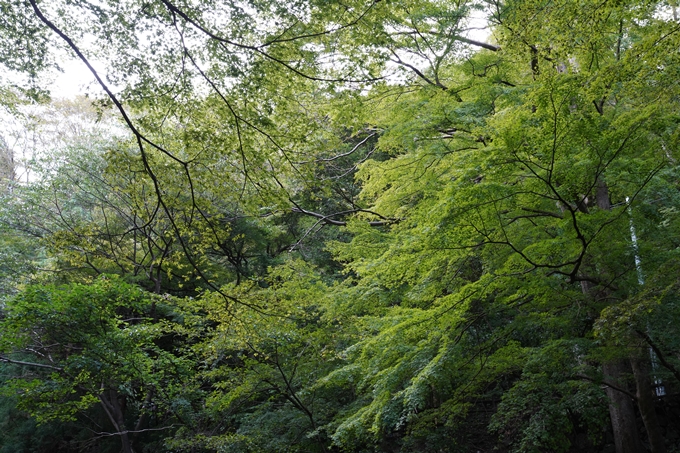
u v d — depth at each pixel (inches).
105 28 215.0
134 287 442.6
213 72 231.3
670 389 401.1
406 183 383.6
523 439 256.4
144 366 447.2
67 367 405.1
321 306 440.1
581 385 255.0
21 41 225.5
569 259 266.4
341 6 227.3
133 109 239.6
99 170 580.1
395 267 299.0
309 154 267.1
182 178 255.0
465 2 345.7
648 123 213.9
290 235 799.7
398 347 314.7
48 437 693.3
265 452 433.7
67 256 301.1
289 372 464.4
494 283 247.1
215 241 275.6
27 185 612.1
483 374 293.9
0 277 571.8
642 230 271.9
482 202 217.6
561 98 201.9
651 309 195.2
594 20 212.1
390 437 480.4
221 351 463.5
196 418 483.2
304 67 238.4
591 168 227.8
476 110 315.0
